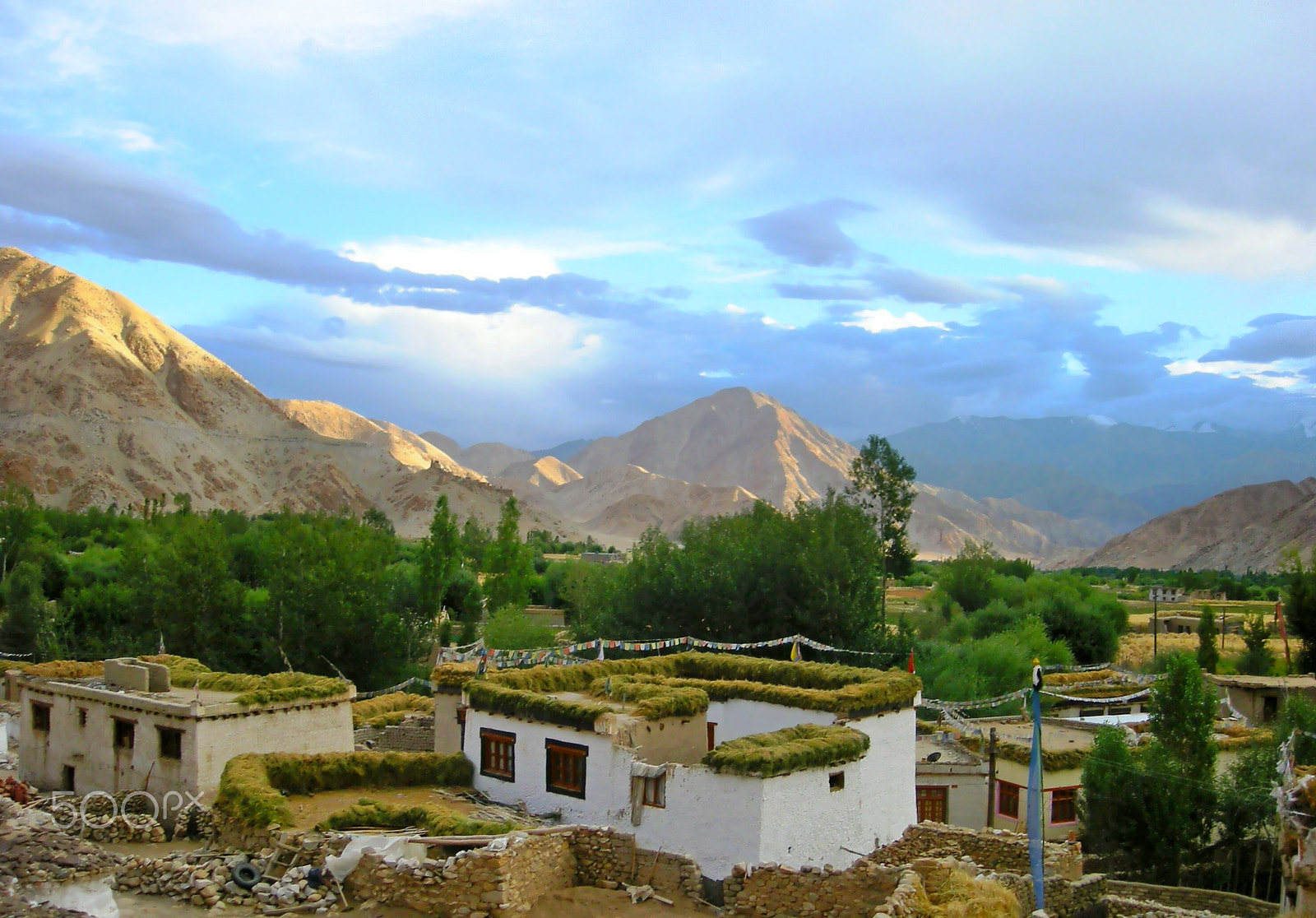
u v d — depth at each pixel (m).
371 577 63.50
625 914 20.48
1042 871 20.39
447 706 29.28
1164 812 32.38
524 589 77.56
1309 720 36.38
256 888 20.06
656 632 55.62
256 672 61.88
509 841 20.36
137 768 27.89
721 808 21.92
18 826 17.39
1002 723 44.31
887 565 76.19
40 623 63.81
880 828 26.30
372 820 22.81
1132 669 68.56
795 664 30.33
